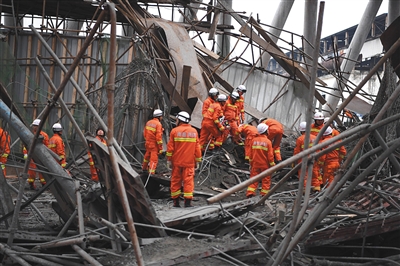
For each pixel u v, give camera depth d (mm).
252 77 23141
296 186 14578
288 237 5840
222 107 15992
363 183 11141
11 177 15422
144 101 16703
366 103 34312
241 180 14898
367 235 7461
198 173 14703
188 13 28797
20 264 6578
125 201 4980
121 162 7145
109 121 4828
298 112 23984
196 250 6996
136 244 5004
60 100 7453
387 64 14164
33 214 10062
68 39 17672
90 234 7391
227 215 8273
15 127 7852
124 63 17156
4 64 16297
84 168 15703
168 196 13070
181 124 10258
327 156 12586
